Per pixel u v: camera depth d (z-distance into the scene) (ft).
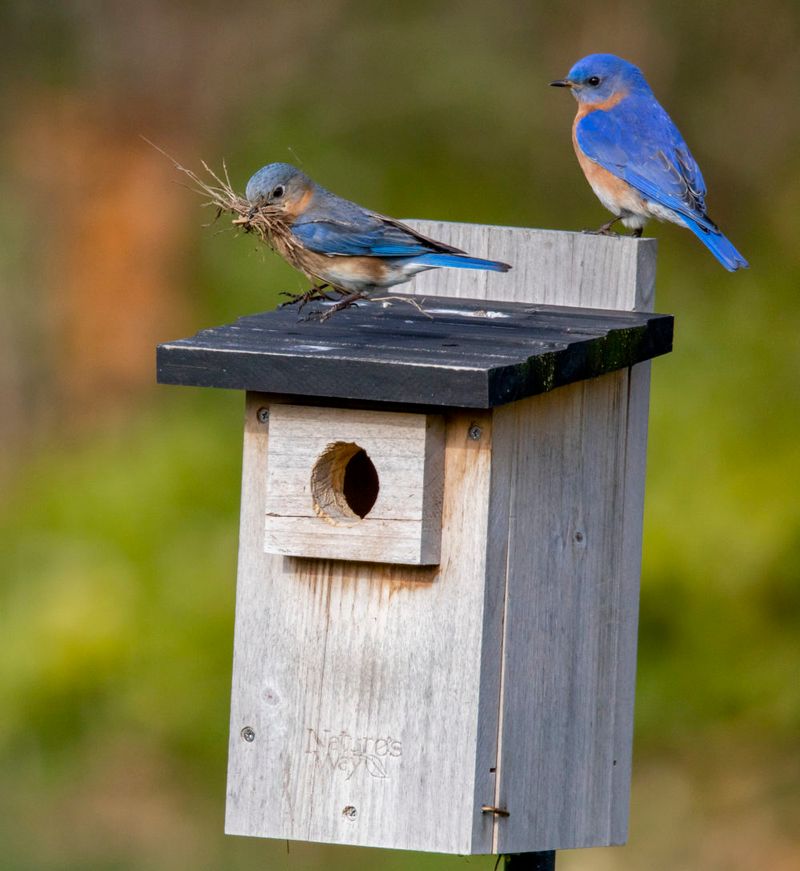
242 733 25.34
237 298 53.98
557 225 52.60
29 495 51.78
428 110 53.11
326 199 27.55
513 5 53.62
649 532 45.55
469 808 24.58
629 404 27.14
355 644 24.89
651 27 52.95
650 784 45.60
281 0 55.47
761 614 45.44
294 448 24.47
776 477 46.21
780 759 45.42
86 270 55.57
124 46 56.39
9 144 56.54
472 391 22.89
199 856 45.01
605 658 27.02
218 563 47.80
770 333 50.60
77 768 46.57
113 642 46.65
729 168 53.06
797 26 52.95
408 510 24.07
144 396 54.49
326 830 25.09
